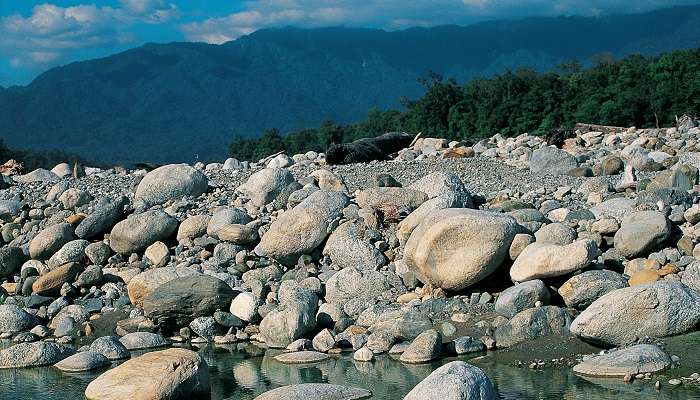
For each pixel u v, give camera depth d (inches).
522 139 866.8
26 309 529.0
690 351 342.0
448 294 440.8
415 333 405.7
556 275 410.9
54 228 600.4
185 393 339.9
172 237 587.5
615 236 455.2
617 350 350.3
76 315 510.0
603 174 668.7
